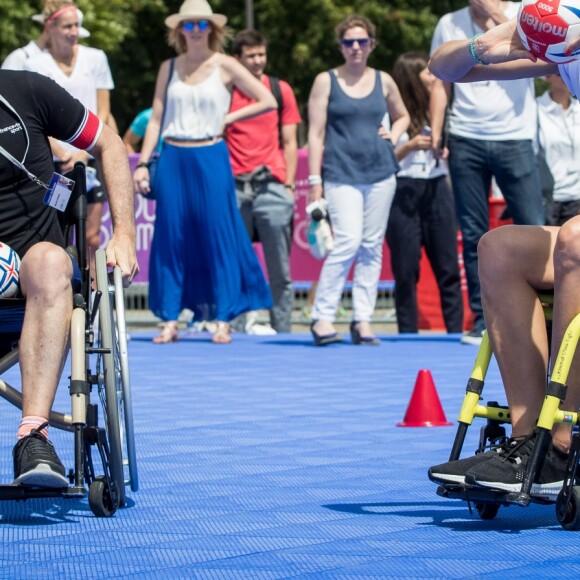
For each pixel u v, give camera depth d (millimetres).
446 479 7113
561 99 19078
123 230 7961
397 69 17922
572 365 7172
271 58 46000
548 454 7156
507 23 7371
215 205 17656
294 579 5980
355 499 8016
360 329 18109
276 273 20484
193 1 17281
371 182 16984
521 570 6133
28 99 7836
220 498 8070
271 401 12609
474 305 17922
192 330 21547
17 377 14758
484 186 16984
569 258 6977
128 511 7680
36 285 7344
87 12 40500
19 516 7555
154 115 17781
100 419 11422
